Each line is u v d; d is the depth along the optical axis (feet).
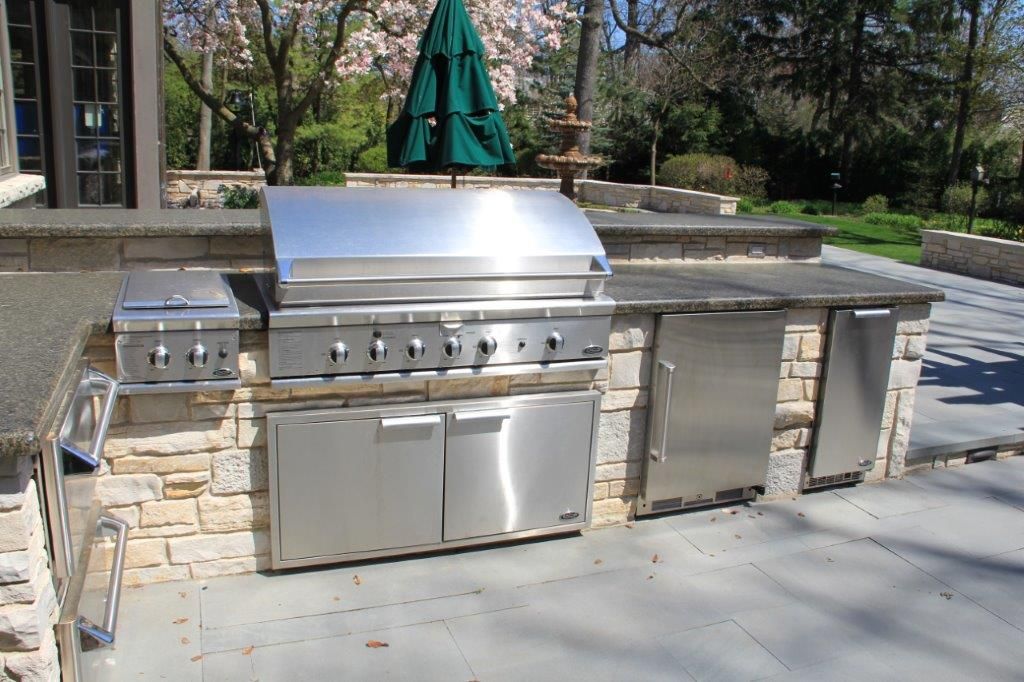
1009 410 16.66
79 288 9.32
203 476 9.20
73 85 23.12
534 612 9.32
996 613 9.78
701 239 14.10
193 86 42.45
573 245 10.00
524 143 65.41
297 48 53.98
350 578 9.82
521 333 9.81
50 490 5.99
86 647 6.48
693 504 12.04
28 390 5.81
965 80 68.39
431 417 9.69
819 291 11.93
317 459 9.39
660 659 8.57
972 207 45.01
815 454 12.60
